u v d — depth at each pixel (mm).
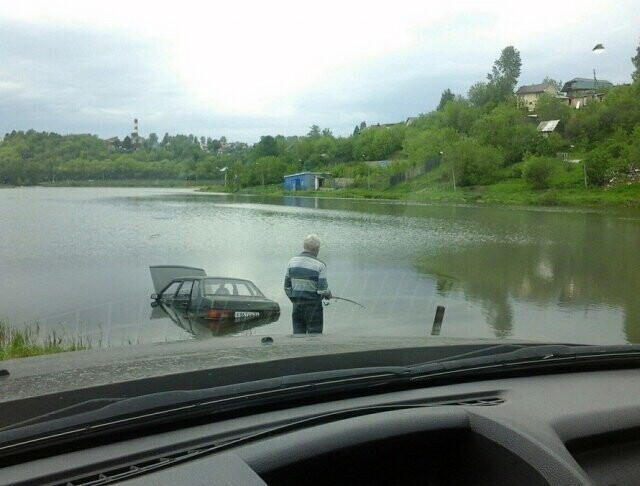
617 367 2652
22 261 15039
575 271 15062
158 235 21047
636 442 2016
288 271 7492
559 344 2752
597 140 45062
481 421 1816
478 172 37000
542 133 45000
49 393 1957
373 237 21406
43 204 35406
